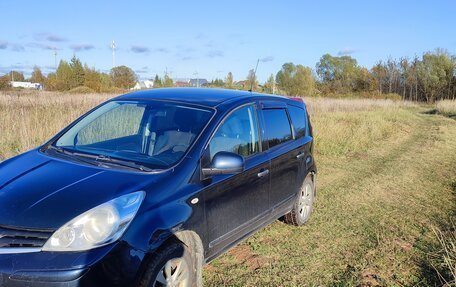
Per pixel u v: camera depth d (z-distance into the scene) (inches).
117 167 131.1
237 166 138.6
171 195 123.4
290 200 199.6
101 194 112.5
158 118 155.7
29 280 96.8
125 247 106.3
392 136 616.4
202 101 161.2
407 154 466.9
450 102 1446.9
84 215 104.9
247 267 167.6
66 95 810.2
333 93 2682.1
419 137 634.2
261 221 172.7
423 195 292.8
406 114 1046.4
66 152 145.3
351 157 433.7
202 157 137.9
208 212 136.4
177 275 120.6
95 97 746.2
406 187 314.5
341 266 173.6
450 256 175.2
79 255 100.1
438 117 1143.0
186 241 129.0
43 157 139.9
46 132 352.2
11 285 97.3
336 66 3088.1
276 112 192.2
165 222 117.0
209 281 154.3
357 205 262.4
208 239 137.5
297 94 2470.5
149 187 120.4
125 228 108.1
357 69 3036.4
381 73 2787.9
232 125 157.5
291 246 190.7
